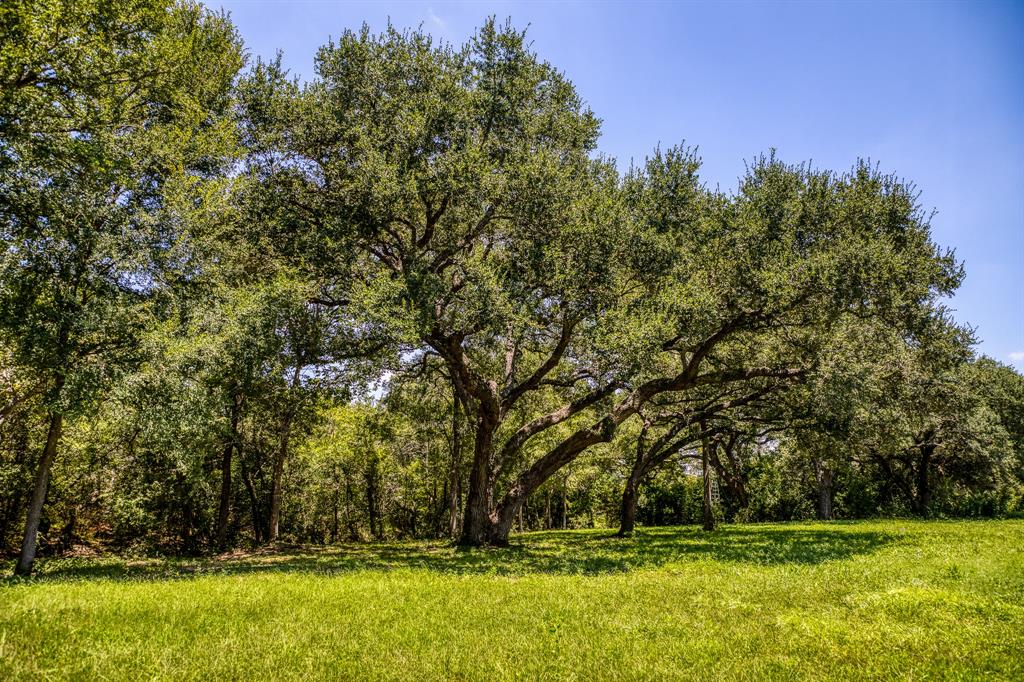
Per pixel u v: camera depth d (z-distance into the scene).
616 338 16.50
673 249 18.91
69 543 27.91
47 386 14.88
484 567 13.46
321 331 17.28
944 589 8.30
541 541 25.02
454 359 19.61
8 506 25.48
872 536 20.56
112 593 8.75
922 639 5.80
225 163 17.59
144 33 16.22
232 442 26.91
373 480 43.66
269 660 5.33
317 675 5.02
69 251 13.80
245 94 17.61
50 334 12.77
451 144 18.36
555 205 17.86
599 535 29.14
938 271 19.30
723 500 46.50
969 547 14.37
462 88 19.69
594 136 22.17
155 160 16.09
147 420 14.23
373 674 5.08
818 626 6.41
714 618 7.02
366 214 17.20
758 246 18.61
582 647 5.87
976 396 37.91
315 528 42.81
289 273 17.25
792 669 5.10
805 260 17.42
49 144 13.68
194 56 19.42
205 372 15.24
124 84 16.97
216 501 32.38
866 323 18.36
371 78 18.72
